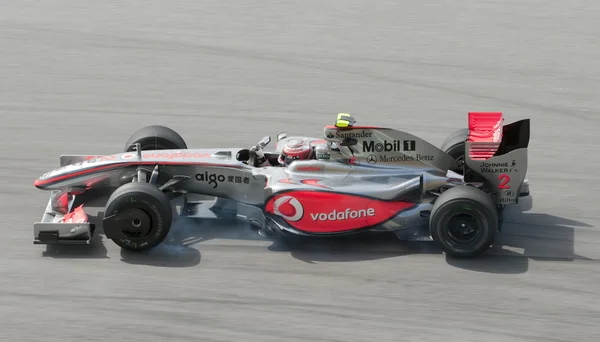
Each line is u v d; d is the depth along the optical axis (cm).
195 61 5828
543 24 6525
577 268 3450
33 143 4647
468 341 2948
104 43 6103
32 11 6694
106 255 3516
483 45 6131
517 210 3975
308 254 3553
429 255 3547
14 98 5244
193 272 3391
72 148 4603
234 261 3488
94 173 3738
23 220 3819
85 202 3953
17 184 4169
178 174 3750
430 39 6238
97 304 3148
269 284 3306
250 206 3819
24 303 3153
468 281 3338
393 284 3316
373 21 6600
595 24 6525
